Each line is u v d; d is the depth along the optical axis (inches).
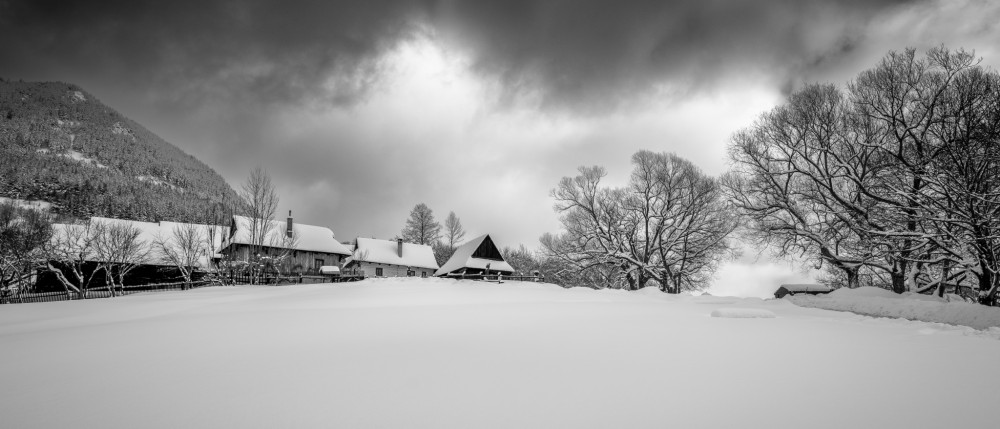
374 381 213.9
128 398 194.5
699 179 1718.8
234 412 174.7
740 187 1296.8
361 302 680.4
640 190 1815.9
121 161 6825.8
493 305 618.2
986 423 156.9
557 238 2118.6
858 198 1061.1
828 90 1115.3
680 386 201.5
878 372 221.1
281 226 1937.7
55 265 1525.6
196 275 1584.6
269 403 184.5
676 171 1756.9
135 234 1466.5
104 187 4097.0
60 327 452.1
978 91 818.2
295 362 254.7
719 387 199.3
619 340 314.5
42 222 1483.8
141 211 3486.7
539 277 1659.7
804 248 1147.9
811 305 649.6
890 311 515.2
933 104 895.1
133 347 313.1
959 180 733.3
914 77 967.6
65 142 7096.5
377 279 1280.8
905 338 319.6
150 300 758.5
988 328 382.6
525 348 287.0
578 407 177.0
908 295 728.3
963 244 827.4
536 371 229.1
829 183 1066.1
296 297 777.6
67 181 4126.5
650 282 1962.4
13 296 1258.0
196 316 501.4
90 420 169.6
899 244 981.8
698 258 1749.5
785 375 217.2
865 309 551.8
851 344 295.0
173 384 214.5
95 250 1497.3
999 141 697.0
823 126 1117.7
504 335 341.4
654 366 237.0
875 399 182.2
